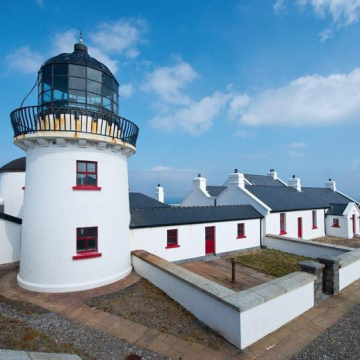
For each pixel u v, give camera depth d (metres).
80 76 9.77
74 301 8.52
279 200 21.42
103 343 6.14
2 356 4.22
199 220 14.99
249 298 6.44
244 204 20.16
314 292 8.34
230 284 10.89
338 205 25.16
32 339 6.17
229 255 16.03
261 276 11.95
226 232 16.38
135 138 11.43
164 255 13.59
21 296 8.91
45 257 9.40
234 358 5.70
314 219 23.61
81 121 9.44
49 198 9.45
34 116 9.22
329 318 7.51
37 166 9.66
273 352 5.93
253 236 17.84
